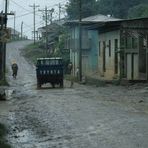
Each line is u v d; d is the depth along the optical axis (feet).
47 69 147.33
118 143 52.19
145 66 156.56
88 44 233.14
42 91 133.59
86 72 232.53
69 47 266.16
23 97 115.03
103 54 196.54
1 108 92.43
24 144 53.31
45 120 72.64
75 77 199.52
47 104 95.25
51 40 395.34
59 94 120.47
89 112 79.51
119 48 162.09
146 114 75.51
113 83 153.58
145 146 50.19
